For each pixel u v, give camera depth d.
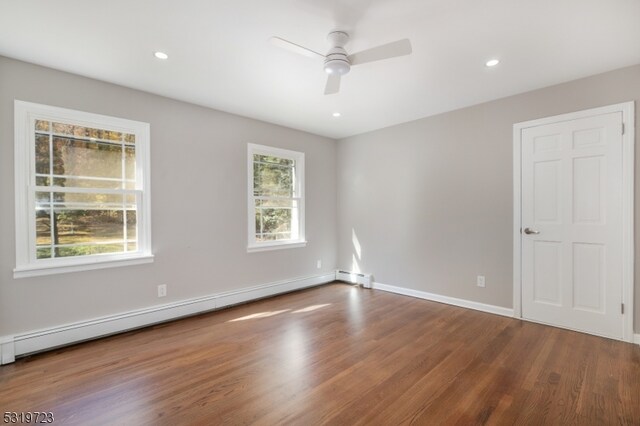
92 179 2.88
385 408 1.81
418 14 1.94
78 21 2.00
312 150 4.82
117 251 3.02
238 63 2.57
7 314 2.43
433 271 3.99
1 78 2.43
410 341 2.74
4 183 2.44
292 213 4.64
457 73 2.77
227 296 3.77
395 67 2.65
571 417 1.72
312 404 1.85
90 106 2.83
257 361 2.38
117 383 2.08
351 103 3.53
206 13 1.92
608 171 2.76
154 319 3.16
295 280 4.54
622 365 2.28
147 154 3.16
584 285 2.89
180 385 2.05
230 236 3.83
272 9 1.89
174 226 3.35
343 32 2.12
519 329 3.00
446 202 3.85
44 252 2.64
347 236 5.06
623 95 2.68
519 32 2.14
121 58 2.48
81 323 2.74
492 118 3.45
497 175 3.42
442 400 1.89
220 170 3.74
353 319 3.31
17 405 1.84
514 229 3.30
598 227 2.81
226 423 1.69
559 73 2.78
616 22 2.02
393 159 4.41
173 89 3.10
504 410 1.79
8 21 1.98
